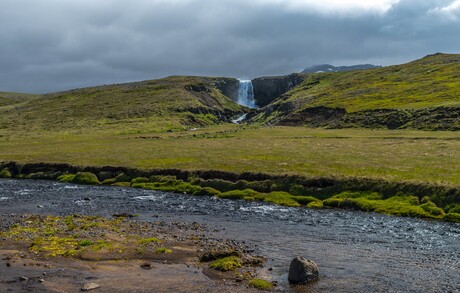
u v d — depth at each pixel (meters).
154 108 195.38
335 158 66.81
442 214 42.41
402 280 25.73
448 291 24.08
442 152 68.31
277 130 130.25
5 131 159.12
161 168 67.00
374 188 50.03
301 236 36.03
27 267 27.47
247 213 45.66
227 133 129.62
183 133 139.88
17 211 46.84
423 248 32.44
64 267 27.58
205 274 26.53
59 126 168.88
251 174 58.88
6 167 79.56
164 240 33.94
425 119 112.81
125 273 26.64
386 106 134.12
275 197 52.38
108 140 119.69
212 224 40.62
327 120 140.50
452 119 107.62
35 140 125.81
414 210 43.81
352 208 47.44
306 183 53.97
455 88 145.25
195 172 63.09
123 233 35.84
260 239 35.06
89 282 25.09
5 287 24.19
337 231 37.69
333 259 29.77
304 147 83.31
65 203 51.72
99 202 52.38
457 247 32.66
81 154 86.31
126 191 60.44
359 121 127.31
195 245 32.75
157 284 24.89
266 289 24.20
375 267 28.06
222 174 60.88
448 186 45.69
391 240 34.72
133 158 77.81
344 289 24.34
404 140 88.25
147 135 131.75
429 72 191.62
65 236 34.53
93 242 32.72
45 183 68.69
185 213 45.81
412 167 56.31
